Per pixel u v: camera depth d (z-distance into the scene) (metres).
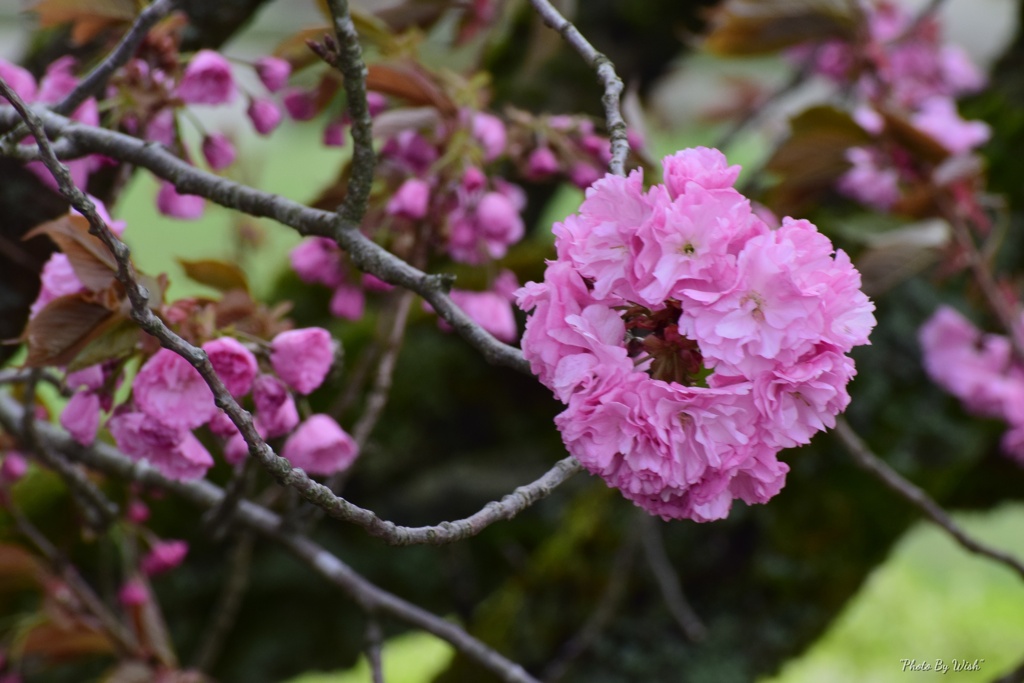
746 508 2.32
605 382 1.38
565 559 2.33
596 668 2.28
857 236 2.46
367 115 1.47
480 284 1.78
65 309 1.52
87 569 2.28
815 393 1.38
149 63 1.63
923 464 2.41
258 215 1.52
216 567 2.38
